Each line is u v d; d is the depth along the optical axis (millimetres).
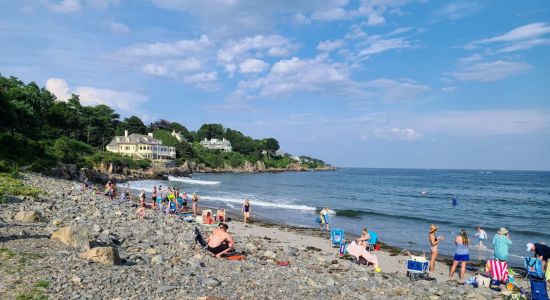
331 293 10562
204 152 166125
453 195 70375
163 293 8359
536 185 106812
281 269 13039
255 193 64875
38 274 8445
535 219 40188
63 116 98062
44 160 53812
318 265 15422
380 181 121000
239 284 10227
